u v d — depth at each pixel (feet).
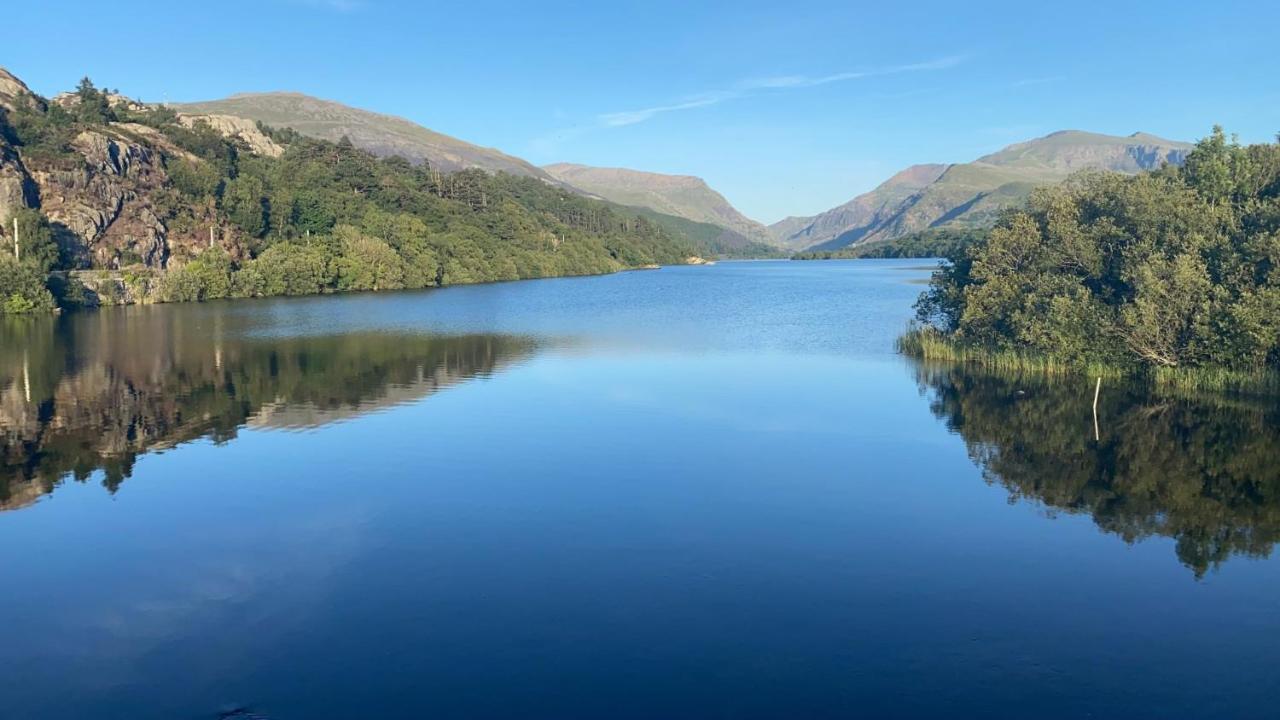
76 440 122.72
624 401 151.02
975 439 124.16
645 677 58.08
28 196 418.51
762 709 54.60
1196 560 79.20
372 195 648.79
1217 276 169.99
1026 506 94.32
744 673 58.75
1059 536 85.20
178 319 309.83
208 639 63.21
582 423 133.08
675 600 69.72
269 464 109.40
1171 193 199.52
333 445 119.14
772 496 96.78
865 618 66.95
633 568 76.07
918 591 71.97
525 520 88.33
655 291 492.13
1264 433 128.06
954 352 204.85
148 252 451.12
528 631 64.28
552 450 116.26
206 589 71.77
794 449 117.70
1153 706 55.31
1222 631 65.41
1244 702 55.83
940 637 64.03
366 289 503.61
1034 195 248.73
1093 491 100.07
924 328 239.71
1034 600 70.54
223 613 67.31
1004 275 211.82
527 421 134.31
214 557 78.64
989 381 172.76
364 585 72.38
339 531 85.25
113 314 334.44
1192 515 91.71
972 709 54.80
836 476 104.88
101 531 85.46
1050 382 171.94
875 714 54.24
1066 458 114.52
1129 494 99.04
